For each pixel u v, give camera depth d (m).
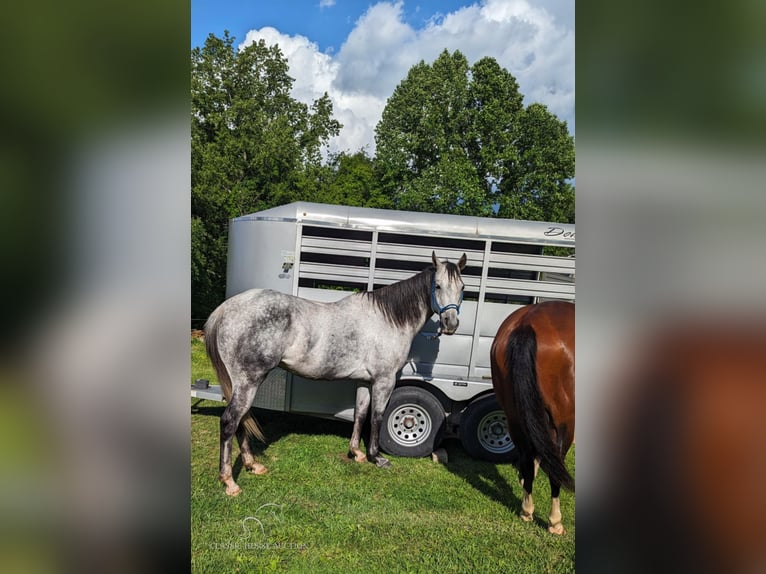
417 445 3.60
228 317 2.96
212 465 3.28
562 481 2.33
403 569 2.33
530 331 2.47
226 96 7.66
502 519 2.81
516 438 2.74
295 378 3.67
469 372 3.69
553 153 7.66
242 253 3.66
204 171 6.80
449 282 3.18
